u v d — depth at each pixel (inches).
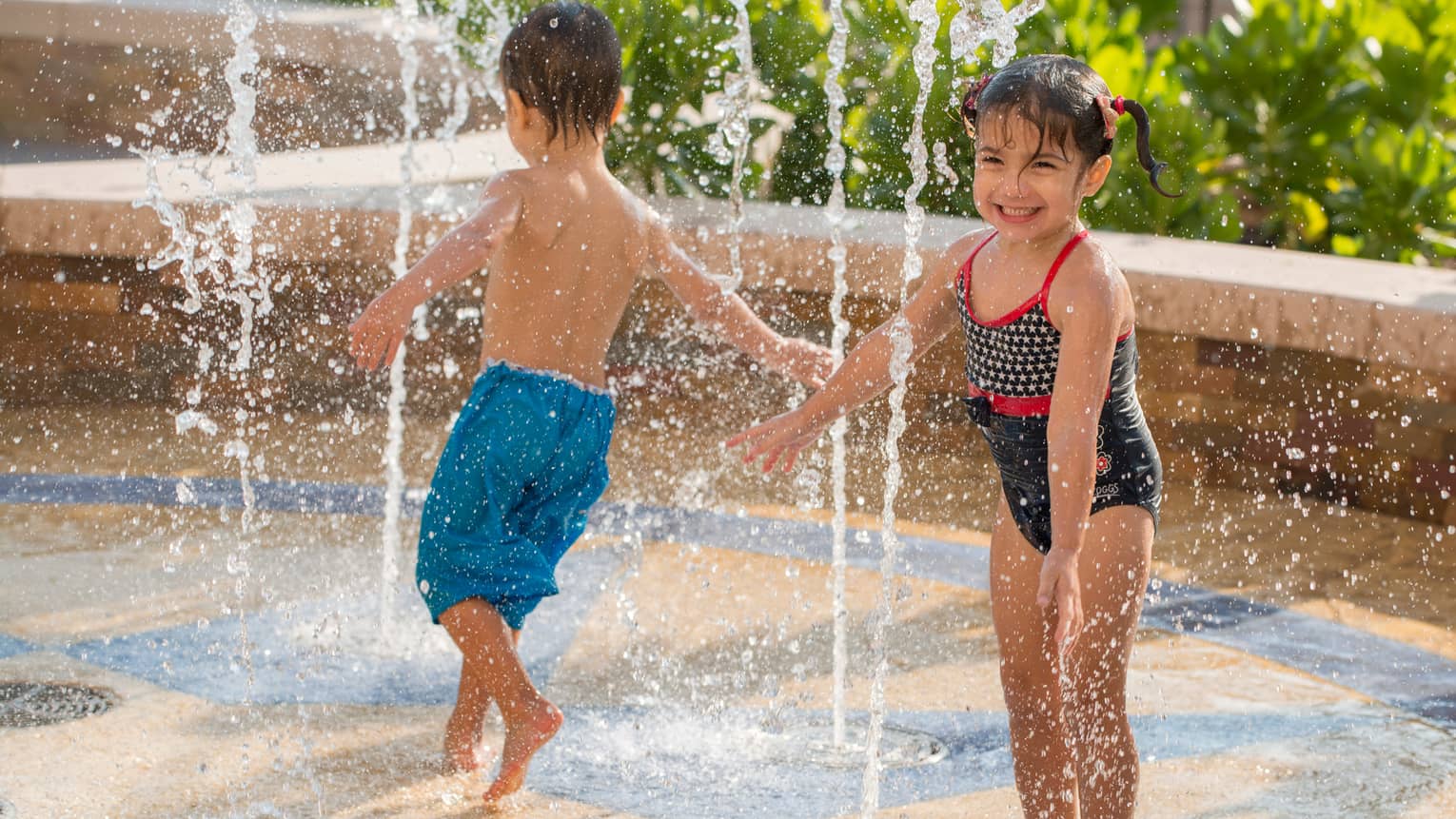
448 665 131.0
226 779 104.4
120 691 120.6
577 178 118.5
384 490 188.4
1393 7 303.7
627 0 259.1
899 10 263.4
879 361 106.7
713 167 265.4
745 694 127.3
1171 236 267.3
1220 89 303.0
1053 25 271.0
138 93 333.1
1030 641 100.0
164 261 214.5
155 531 166.4
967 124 99.9
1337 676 137.6
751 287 213.5
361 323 104.9
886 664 135.6
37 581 147.6
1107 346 92.8
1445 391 193.6
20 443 198.7
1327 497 204.8
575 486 117.2
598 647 137.6
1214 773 112.5
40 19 324.8
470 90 343.0
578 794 105.3
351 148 280.2
